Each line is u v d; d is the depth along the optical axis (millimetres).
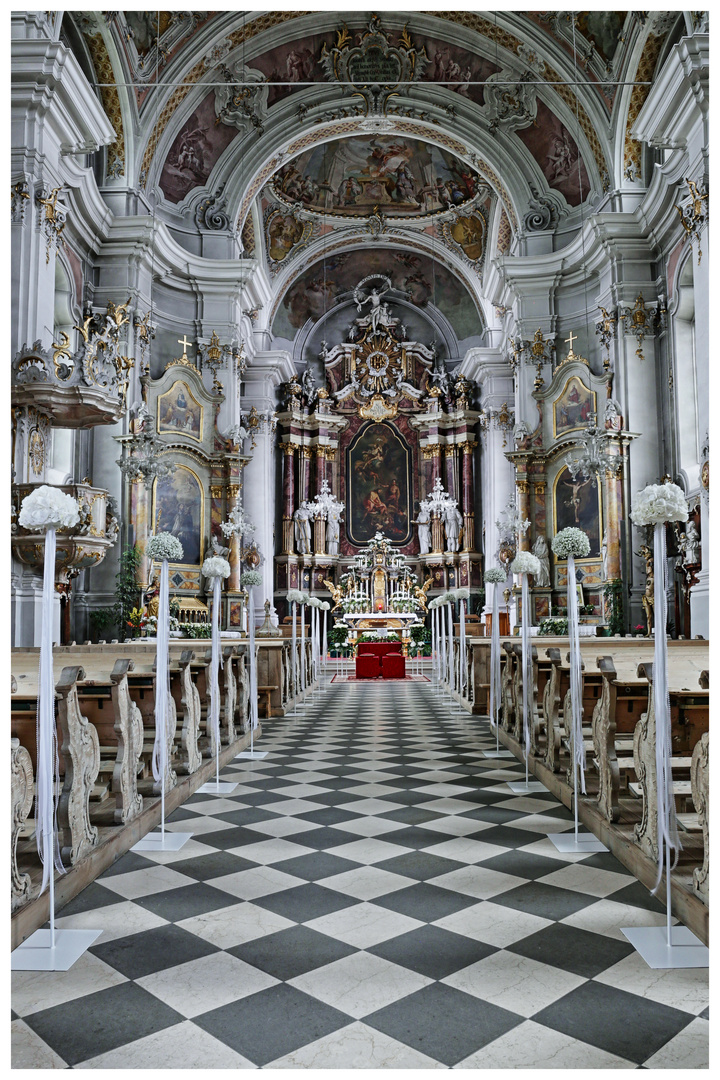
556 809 5641
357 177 23750
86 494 10391
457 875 4211
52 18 11953
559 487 18188
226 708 7840
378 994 2912
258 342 24625
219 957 3229
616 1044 2564
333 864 4402
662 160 15672
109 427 15578
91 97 12172
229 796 6062
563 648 8320
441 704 12727
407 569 25203
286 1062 2475
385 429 27203
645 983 2984
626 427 15984
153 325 17734
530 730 7027
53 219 11594
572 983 2986
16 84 11180
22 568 10367
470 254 25078
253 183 19984
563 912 3686
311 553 25844
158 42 16500
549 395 18438
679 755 5074
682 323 15281
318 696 14109
